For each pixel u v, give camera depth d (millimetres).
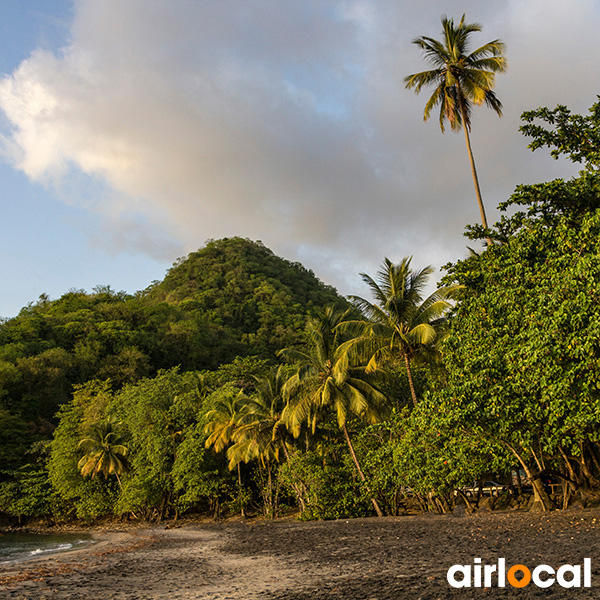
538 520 18047
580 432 16344
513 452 20438
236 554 20469
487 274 20219
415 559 13508
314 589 10789
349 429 36469
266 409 38688
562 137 21000
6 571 18531
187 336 106438
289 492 43531
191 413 49031
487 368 17328
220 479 45938
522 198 20625
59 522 60094
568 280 15305
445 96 30266
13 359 79688
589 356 14062
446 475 23172
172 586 13328
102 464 50781
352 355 28984
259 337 120750
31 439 68312
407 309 29562
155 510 53125
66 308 119188
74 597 12156
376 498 32469
